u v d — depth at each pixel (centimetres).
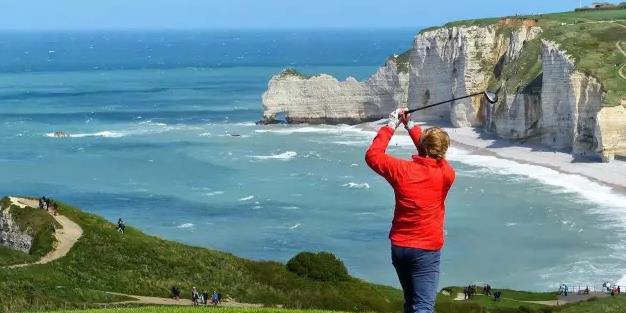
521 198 8681
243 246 7169
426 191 1059
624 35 11994
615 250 6662
